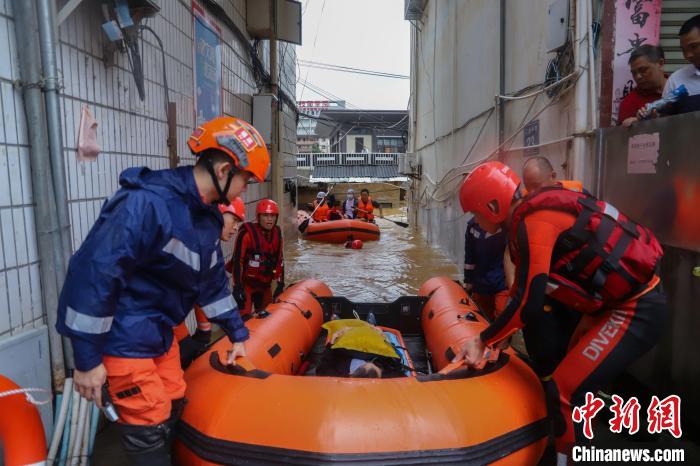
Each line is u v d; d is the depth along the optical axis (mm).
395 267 8922
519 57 5711
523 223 2113
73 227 2891
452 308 3822
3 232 2379
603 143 3734
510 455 2156
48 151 2604
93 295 1644
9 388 1979
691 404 2887
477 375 2445
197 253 1878
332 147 35250
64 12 2613
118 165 3422
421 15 13680
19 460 1922
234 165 1883
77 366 1694
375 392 2215
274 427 2049
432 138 12000
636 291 2197
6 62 2422
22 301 2508
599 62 3928
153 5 3309
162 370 2068
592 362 2203
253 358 2771
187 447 2152
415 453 1960
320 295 4531
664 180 3057
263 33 7859
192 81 5012
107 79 3283
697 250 2799
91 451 2633
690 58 3199
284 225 10797
